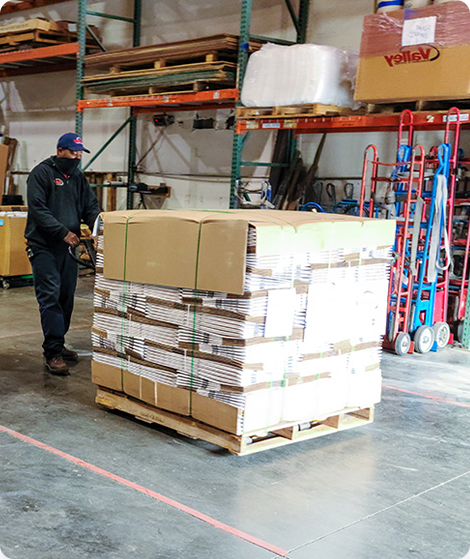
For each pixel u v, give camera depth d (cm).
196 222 377
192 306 387
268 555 284
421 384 567
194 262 379
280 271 371
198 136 1086
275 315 371
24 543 283
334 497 343
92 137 1276
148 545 287
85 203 553
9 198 1320
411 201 669
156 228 398
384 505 338
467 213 744
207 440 393
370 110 705
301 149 953
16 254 951
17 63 1310
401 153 679
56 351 542
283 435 405
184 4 1109
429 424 465
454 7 615
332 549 292
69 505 319
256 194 994
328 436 431
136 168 1190
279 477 363
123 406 441
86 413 452
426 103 677
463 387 563
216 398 378
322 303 394
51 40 1159
